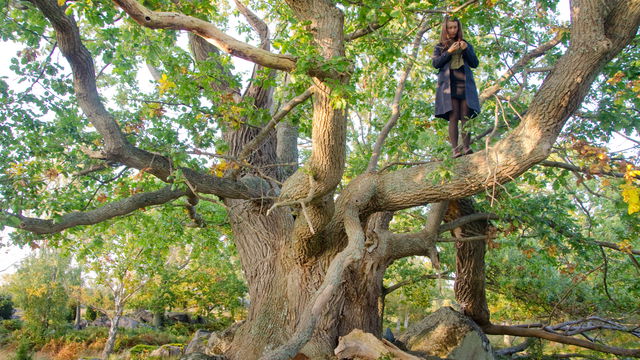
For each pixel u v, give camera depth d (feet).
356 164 36.88
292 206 20.40
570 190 25.40
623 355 32.30
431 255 24.03
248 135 29.86
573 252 29.14
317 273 25.44
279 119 20.36
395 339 31.99
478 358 28.43
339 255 16.10
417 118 28.89
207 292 79.25
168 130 22.59
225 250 60.85
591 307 38.06
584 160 16.44
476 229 29.81
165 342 79.05
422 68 28.68
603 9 14.90
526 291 39.47
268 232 28.04
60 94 24.88
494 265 41.09
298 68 13.83
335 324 25.11
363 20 18.10
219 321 86.63
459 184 17.35
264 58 14.20
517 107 25.21
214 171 21.02
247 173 28.37
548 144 15.43
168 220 35.81
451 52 18.35
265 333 25.21
